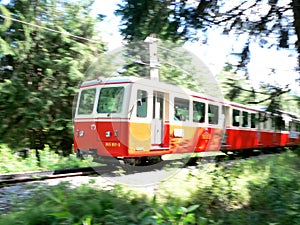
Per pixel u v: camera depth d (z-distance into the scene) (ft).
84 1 56.39
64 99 53.98
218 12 30.07
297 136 82.84
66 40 52.85
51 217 14.21
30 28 50.52
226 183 23.21
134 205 16.70
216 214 19.07
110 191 18.62
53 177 31.45
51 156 42.11
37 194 18.69
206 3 29.14
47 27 53.06
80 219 13.79
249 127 58.90
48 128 53.16
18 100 50.34
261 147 64.28
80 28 56.13
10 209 18.48
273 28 29.91
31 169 37.37
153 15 30.89
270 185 24.53
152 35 31.96
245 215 19.20
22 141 53.06
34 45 52.47
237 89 31.68
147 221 14.19
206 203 20.12
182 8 29.78
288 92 30.60
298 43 27.48
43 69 53.21
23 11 50.93
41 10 52.70
